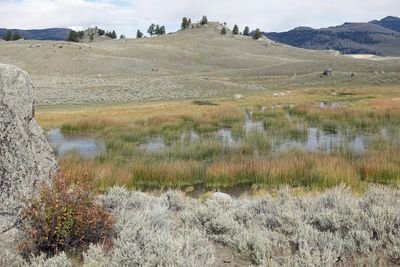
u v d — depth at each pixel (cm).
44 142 755
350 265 557
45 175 711
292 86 8700
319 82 9194
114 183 1432
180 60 17325
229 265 580
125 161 1955
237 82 9038
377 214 697
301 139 2636
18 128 691
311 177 1457
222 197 1023
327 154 1895
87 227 630
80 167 1511
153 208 792
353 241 619
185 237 605
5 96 695
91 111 4594
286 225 712
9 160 660
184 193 1378
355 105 4497
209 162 1911
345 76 9775
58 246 611
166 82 8169
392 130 2866
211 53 19825
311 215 765
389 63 13500
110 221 655
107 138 2769
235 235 680
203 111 4225
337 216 718
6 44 17350
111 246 621
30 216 604
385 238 627
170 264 507
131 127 3139
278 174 1516
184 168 1622
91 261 533
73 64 13300
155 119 3512
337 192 878
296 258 544
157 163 1747
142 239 603
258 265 565
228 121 3634
